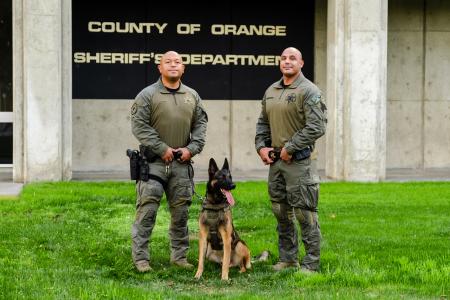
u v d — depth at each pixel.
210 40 21.03
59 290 7.89
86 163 20.84
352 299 7.48
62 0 17.27
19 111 17.23
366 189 16.19
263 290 8.15
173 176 9.08
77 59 20.62
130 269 8.97
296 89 8.73
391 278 8.55
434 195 15.31
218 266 9.27
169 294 7.81
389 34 21.80
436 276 8.45
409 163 21.97
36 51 17.06
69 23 17.36
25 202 13.79
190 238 11.09
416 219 12.51
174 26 20.88
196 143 9.12
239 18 21.11
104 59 20.69
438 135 22.08
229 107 21.23
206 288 8.29
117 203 13.97
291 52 8.76
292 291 7.98
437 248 10.20
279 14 21.20
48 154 17.22
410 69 21.89
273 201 9.09
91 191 15.28
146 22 20.80
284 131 8.81
